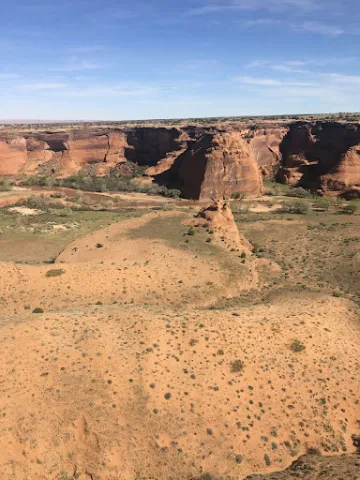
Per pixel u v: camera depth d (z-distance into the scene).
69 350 32.72
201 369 33.00
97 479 24.88
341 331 41.12
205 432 28.28
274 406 31.19
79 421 27.36
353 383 34.34
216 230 71.94
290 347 37.06
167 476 25.59
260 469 26.86
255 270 61.38
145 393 29.92
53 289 48.44
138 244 63.56
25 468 24.72
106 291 48.94
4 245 79.38
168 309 42.50
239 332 37.72
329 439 29.41
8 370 30.08
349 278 61.12
